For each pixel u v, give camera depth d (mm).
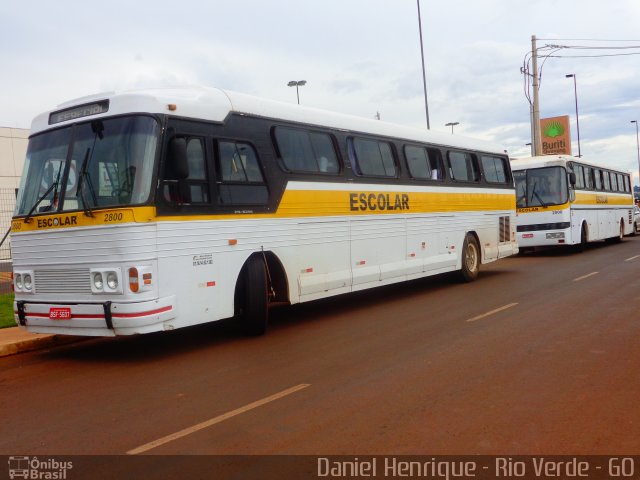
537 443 5027
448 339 8969
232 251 9156
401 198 12945
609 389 6375
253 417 5922
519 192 22766
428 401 6176
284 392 6695
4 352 9570
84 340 10602
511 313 10828
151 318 7957
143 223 7953
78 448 5344
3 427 6027
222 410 6184
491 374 7062
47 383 7703
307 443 5203
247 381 7234
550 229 22234
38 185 8930
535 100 31859
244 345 9266
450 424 5516
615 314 10367
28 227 8797
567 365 7340
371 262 12062
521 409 5844
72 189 8445
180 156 8234
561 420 5520
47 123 9117
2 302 13867
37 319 8703
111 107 8430
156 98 8305
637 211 36250
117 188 8094
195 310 8570
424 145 13977
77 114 8781
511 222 17531
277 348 8945
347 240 11461
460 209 15078
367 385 6824
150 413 6207
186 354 8859
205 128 8914
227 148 9227
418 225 13484
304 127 10750
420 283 15898
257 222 9586
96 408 6480
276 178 9992
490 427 5406
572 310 10883
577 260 20344
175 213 8336
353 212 11617
